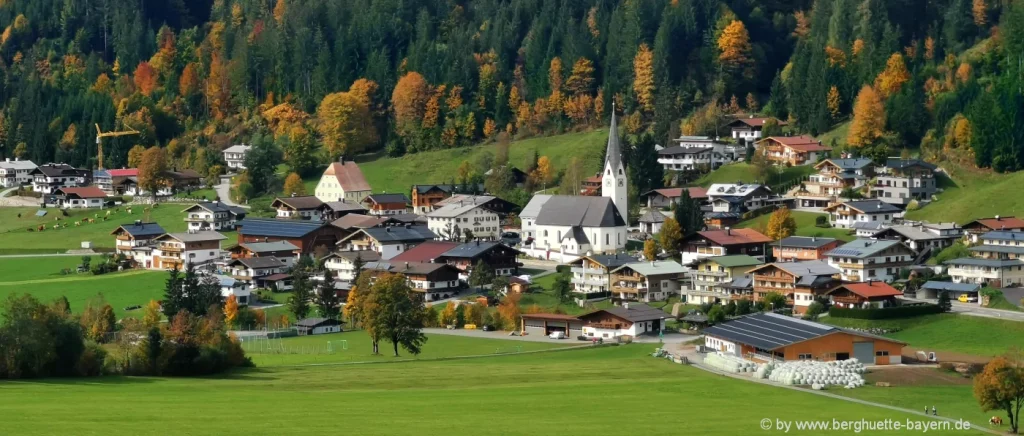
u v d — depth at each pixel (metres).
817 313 198.62
